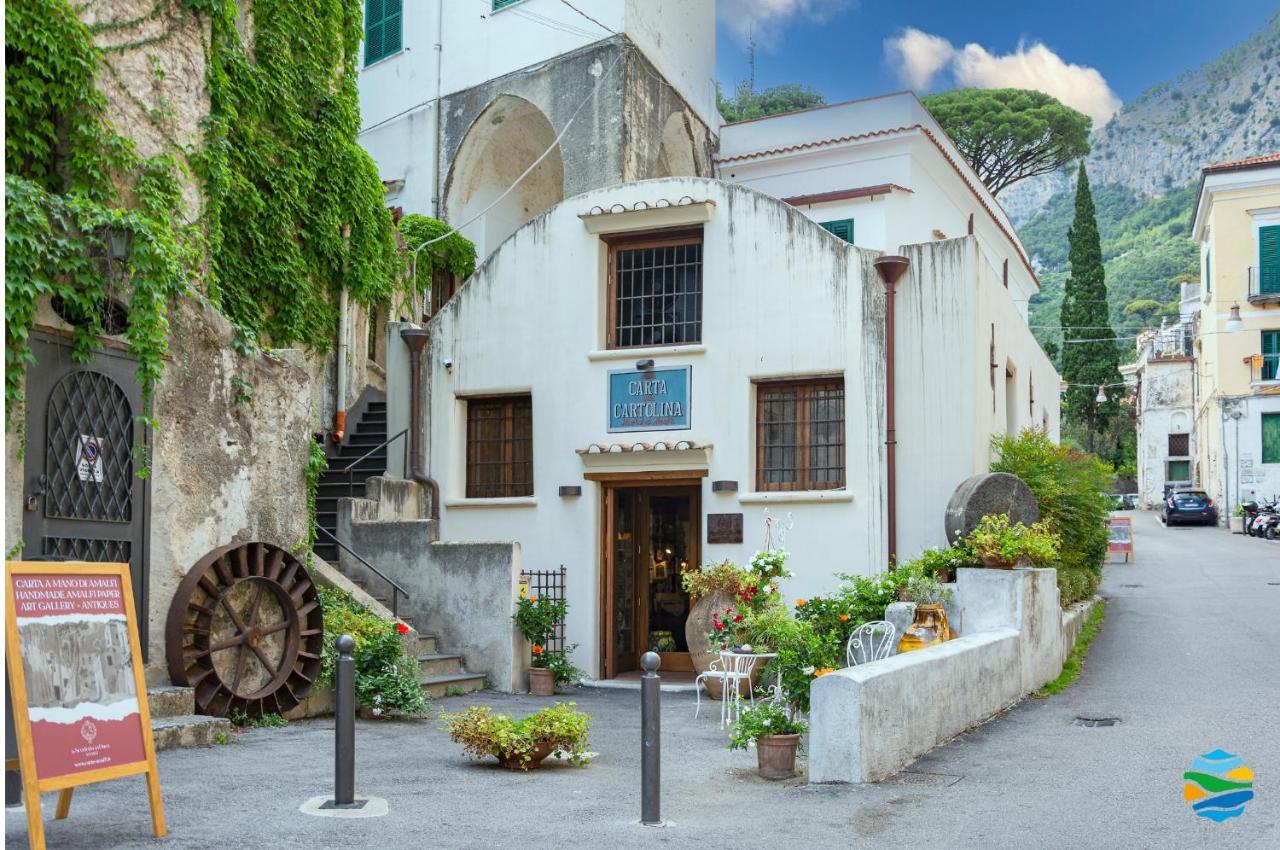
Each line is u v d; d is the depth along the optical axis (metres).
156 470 9.71
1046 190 172.00
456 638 13.85
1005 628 11.16
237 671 9.98
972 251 13.95
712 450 14.77
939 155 23.20
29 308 8.36
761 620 12.17
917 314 14.16
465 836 6.20
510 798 7.32
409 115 24.36
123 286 9.31
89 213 8.98
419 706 11.06
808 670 8.47
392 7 24.97
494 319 16.16
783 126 24.36
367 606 12.80
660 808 7.03
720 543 14.62
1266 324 41.47
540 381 15.78
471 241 23.66
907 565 12.27
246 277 14.44
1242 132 147.50
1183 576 23.11
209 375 10.33
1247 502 39.38
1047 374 22.98
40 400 8.61
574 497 15.34
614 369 15.41
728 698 12.55
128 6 10.46
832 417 14.55
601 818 6.77
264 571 10.47
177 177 10.66
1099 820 6.58
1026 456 14.91
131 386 9.46
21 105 9.23
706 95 25.00
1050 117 44.81
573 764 8.73
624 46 21.39
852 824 6.60
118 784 7.29
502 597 13.68
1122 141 164.12
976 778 7.78
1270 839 6.11
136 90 10.48
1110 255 112.38
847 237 21.81
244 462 10.65
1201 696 10.89
